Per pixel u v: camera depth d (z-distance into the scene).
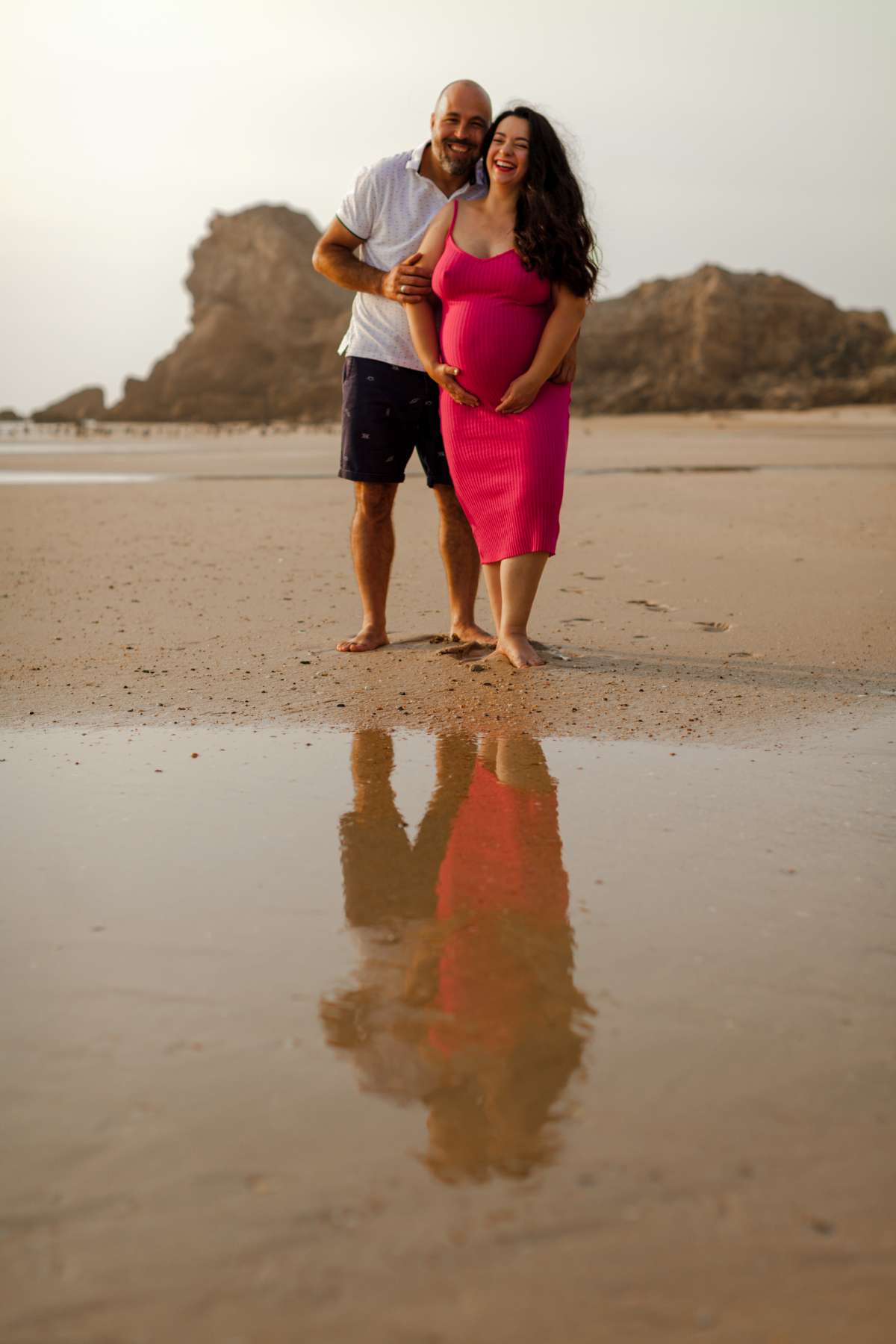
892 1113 1.34
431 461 4.11
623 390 113.81
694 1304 1.05
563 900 1.98
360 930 1.87
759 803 2.47
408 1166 1.24
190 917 1.92
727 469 13.64
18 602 5.00
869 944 1.80
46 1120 1.33
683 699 3.35
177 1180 1.22
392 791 2.58
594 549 6.39
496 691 3.46
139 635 4.28
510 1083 1.41
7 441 41.44
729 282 118.38
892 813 2.40
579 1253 1.11
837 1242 1.13
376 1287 1.07
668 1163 1.25
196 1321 1.03
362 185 4.00
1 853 2.21
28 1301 1.06
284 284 126.19
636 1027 1.54
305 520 8.17
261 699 3.39
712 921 1.89
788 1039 1.51
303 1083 1.41
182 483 12.70
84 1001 1.62
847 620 4.38
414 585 5.36
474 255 3.69
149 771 2.73
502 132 3.65
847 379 109.44
